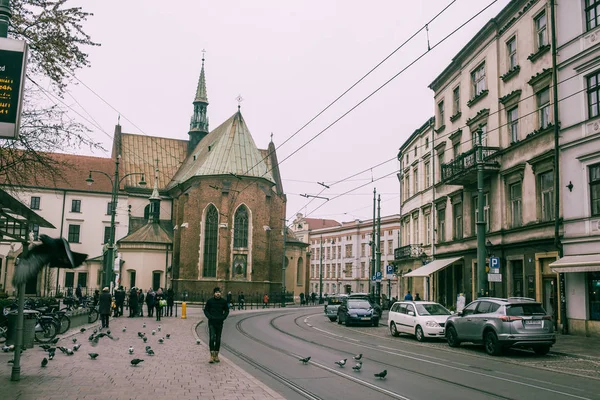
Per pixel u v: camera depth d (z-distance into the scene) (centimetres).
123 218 6962
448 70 3531
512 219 2728
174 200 7438
